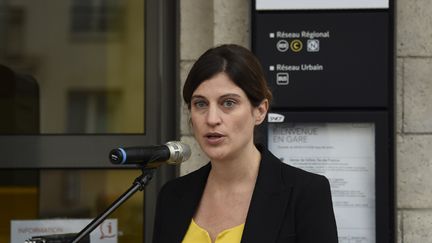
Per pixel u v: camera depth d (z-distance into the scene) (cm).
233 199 443
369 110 644
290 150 651
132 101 729
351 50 642
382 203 646
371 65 642
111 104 732
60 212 733
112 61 733
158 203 472
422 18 670
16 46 738
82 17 734
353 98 643
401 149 673
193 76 425
